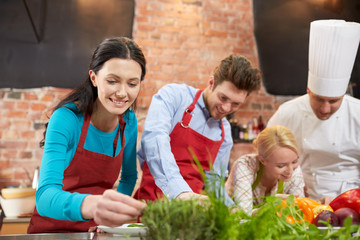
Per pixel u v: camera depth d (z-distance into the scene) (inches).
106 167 53.0
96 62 45.0
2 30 136.8
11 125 135.7
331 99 70.8
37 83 138.7
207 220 25.0
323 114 73.4
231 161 155.1
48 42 140.1
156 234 24.5
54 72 140.2
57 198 36.5
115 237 35.4
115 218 30.1
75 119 49.1
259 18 164.9
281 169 64.3
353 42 67.8
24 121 136.8
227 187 69.9
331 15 167.9
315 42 70.4
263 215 27.1
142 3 151.7
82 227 52.1
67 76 141.0
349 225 28.9
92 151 51.4
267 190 70.3
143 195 60.5
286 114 83.2
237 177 66.7
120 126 54.5
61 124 47.1
